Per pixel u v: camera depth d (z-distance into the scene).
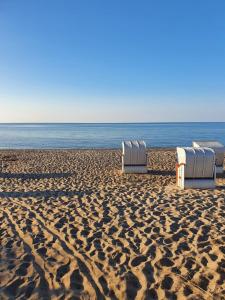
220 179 10.73
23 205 7.56
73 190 9.12
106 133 72.62
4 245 5.16
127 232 5.62
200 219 6.18
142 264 4.43
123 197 8.09
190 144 39.31
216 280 3.97
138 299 3.64
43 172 13.40
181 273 4.17
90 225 6.04
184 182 8.92
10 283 3.99
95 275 4.17
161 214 6.57
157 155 19.67
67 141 46.56
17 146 38.34
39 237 5.49
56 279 4.09
